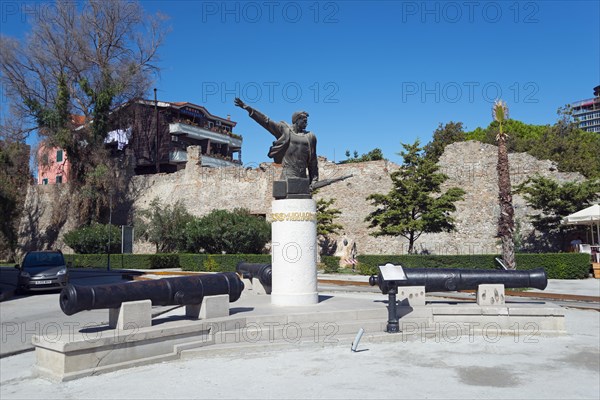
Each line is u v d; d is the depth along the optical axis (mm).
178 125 50312
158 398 6387
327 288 21062
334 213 34688
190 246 35500
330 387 6824
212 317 9453
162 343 8383
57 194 44438
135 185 45250
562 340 10188
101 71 42375
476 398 6367
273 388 6781
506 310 10836
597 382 7129
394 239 34469
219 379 7230
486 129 58625
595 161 42000
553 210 28469
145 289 8680
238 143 56844
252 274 14953
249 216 35844
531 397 6426
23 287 20875
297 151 12039
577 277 23859
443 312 10906
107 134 43750
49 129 41188
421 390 6695
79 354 7469
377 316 10758
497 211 32094
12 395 6664
